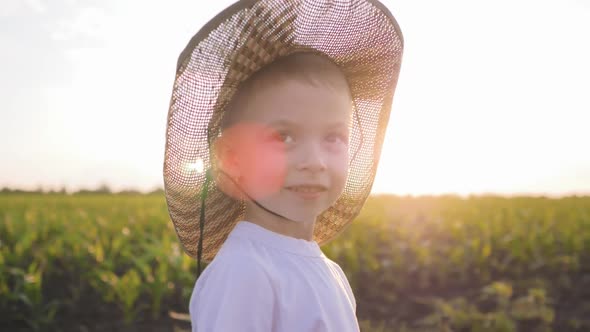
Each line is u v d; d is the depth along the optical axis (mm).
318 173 1489
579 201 16312
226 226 1711
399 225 9391
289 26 1546
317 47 1627
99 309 6027
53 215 10406
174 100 1521
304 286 1496
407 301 6578
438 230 8977
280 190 1504
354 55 1695
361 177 1881
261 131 1505
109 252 7422
